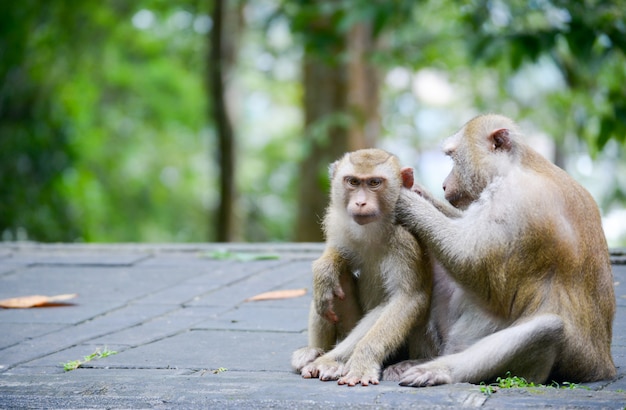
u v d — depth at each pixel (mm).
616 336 7840
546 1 15969
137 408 5848
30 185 23750
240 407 5746
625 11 14664
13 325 8844
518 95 23125
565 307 6383
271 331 8328
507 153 6816
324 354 6887
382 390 6020
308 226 18859
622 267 10516
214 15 22062
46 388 6418
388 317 6672
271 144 34906
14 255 12797
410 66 19312
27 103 24266
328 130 18516
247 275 10867
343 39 18047
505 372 6324
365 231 6859
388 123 28000
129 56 31375
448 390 5922
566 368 6480
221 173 22438
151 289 10336
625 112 15430
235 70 22750
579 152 22891
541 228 6359
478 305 6707
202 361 7352
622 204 22250
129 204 32469
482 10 16938
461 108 29688
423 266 6840
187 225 34469
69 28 24234
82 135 26234
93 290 10367
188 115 32375
